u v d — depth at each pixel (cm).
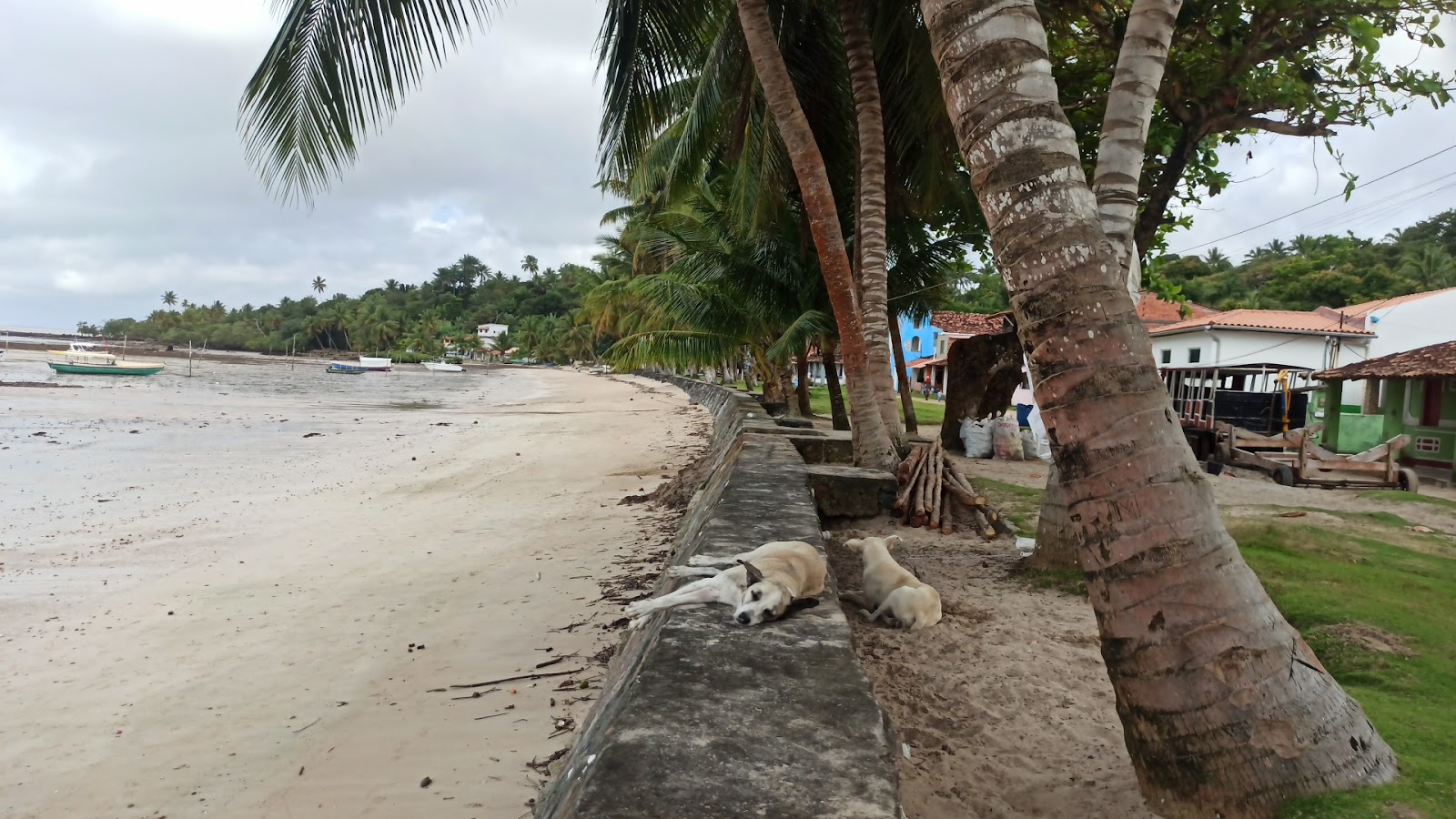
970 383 1535
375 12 641
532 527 1088
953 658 445
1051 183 281
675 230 1797
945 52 310
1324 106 811
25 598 787
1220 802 247
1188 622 253
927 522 786
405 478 1578
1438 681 400
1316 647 455
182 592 809
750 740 217
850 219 1499
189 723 513
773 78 888
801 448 1055
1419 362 1431
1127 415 264
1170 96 870
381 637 664
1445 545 742
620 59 979
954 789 310
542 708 514
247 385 5400
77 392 3884
